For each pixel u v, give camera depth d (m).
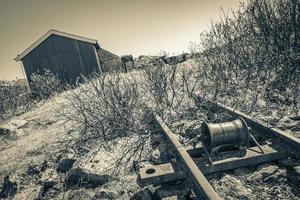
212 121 2.96
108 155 2.58
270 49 4.01
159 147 2.53
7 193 2.52
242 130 2.12
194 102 3.77
